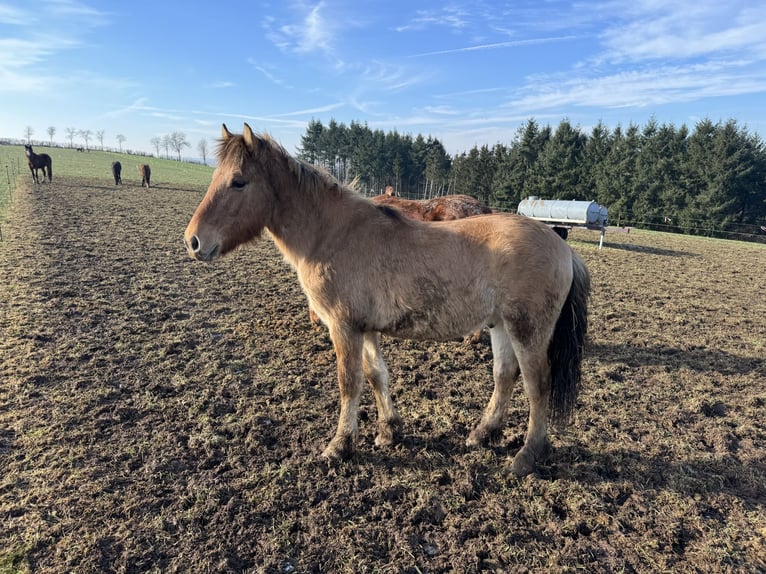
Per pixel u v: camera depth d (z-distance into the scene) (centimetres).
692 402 457
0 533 267
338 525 288
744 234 2838
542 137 3956
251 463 345
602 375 521
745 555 271
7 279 782
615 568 261
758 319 757
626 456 368
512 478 336
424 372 520
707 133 3200
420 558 264
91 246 1110
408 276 319
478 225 330
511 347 363
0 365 476
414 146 5500
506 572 258
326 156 6150
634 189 3250
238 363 515
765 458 370
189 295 773
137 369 489
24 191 2138
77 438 363
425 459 361
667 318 748
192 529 278
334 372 504
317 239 338
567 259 333
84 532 272
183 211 1888
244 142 330
